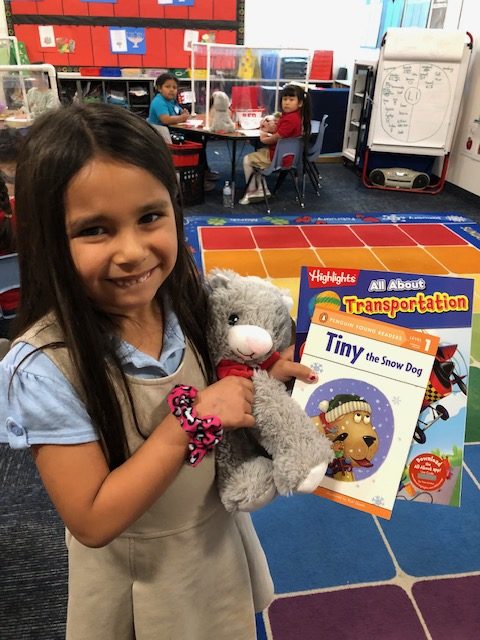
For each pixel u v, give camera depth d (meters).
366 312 0.73
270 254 3.53
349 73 6.69
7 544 1.49
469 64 4.79
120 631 0.79
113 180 0.51
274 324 0.71
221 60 4.66
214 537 0.77
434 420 0.73
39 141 0.52
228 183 4.64
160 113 4.68
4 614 1.32
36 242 0.54
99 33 6.24
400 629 1.28
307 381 0.72
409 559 1.46
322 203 4.73
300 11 6.47
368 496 0.73
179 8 6.26
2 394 0.59
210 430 0.60
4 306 2.31
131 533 0.72
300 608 1.32
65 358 0.59
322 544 1.50
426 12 5.30
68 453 0.59
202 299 0.72
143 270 0.56
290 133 4.13
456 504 0.74
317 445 0.65
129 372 0.64
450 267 3.42
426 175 5.13
